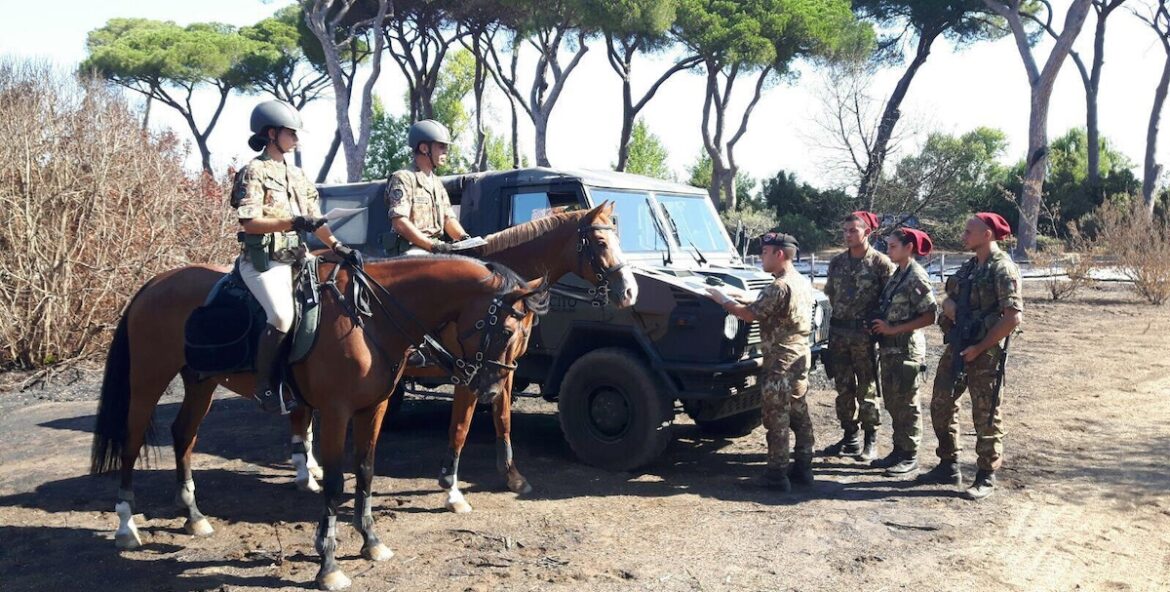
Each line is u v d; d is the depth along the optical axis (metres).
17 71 11.80
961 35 38.09
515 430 8.16
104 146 11.74
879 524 5.54
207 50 36.84
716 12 29.09
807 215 40.81
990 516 5.73
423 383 7.75
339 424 4.45
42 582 4.50
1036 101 31.50
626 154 32.69
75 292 11.30
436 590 4.42
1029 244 31.64
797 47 29.98
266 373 4.46
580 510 5.76
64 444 7.47
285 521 5.52
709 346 6.21
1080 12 30.31
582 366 6.62
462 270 4.57
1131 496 6.16
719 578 4.62
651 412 6.36
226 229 13.59
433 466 6.84
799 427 6.35
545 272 5.82
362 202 8.19
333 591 4.39
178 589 4.41
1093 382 10.45
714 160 36.34
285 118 4.62
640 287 6.43
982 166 35.88
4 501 5.84
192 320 4.66
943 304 6.41
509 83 33.62
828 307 7.55
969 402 9.55
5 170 11.05
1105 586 4.61
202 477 6.47
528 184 7.24
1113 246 19.91
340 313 4.46
